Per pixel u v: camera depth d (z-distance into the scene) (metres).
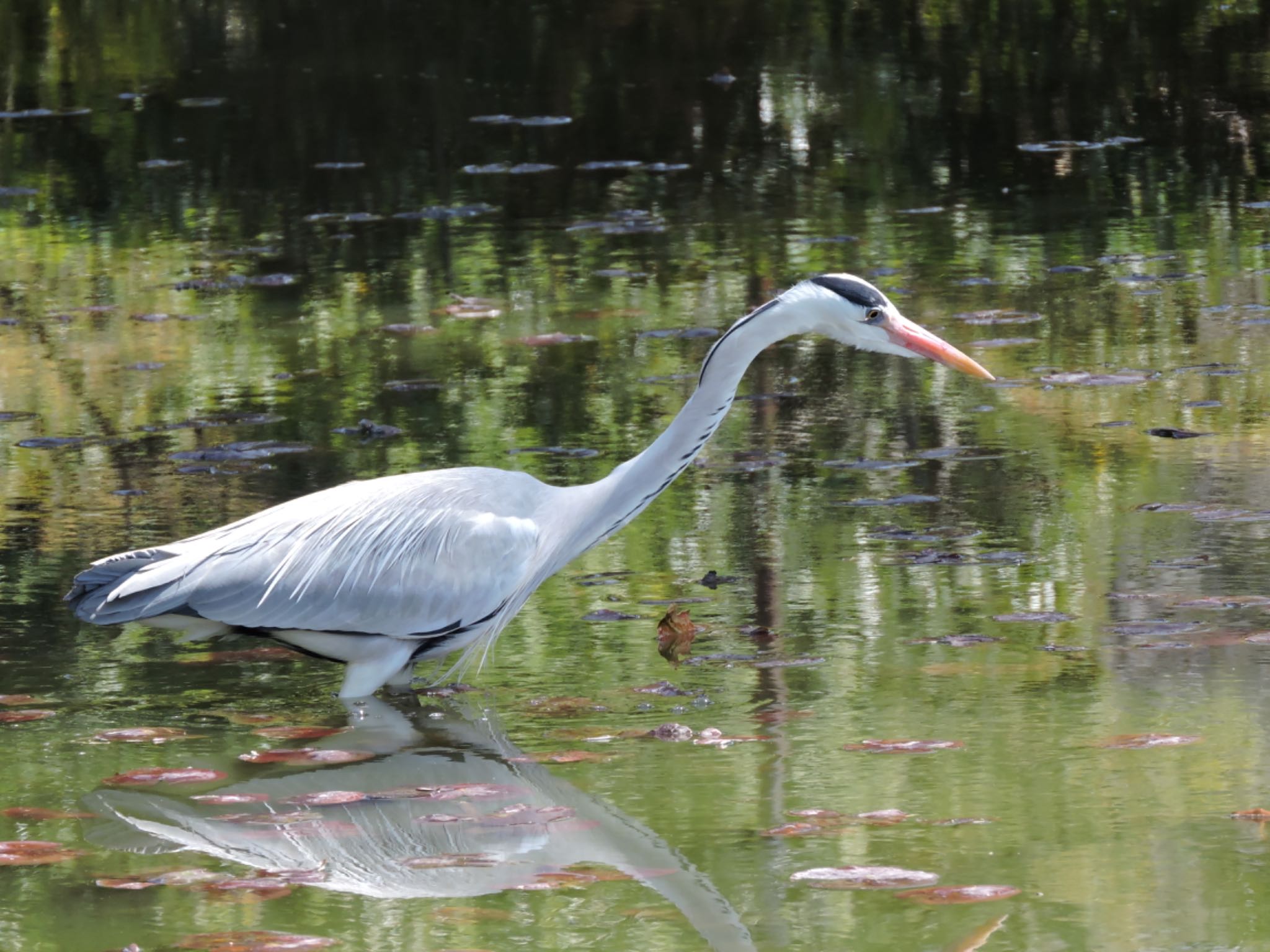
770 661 9.58
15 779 8.23
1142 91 30.67
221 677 9.77
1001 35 36.94
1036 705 8.77
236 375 16.42
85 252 22.11
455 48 37.28
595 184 25.28
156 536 11.75
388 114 30.83
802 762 8.18
